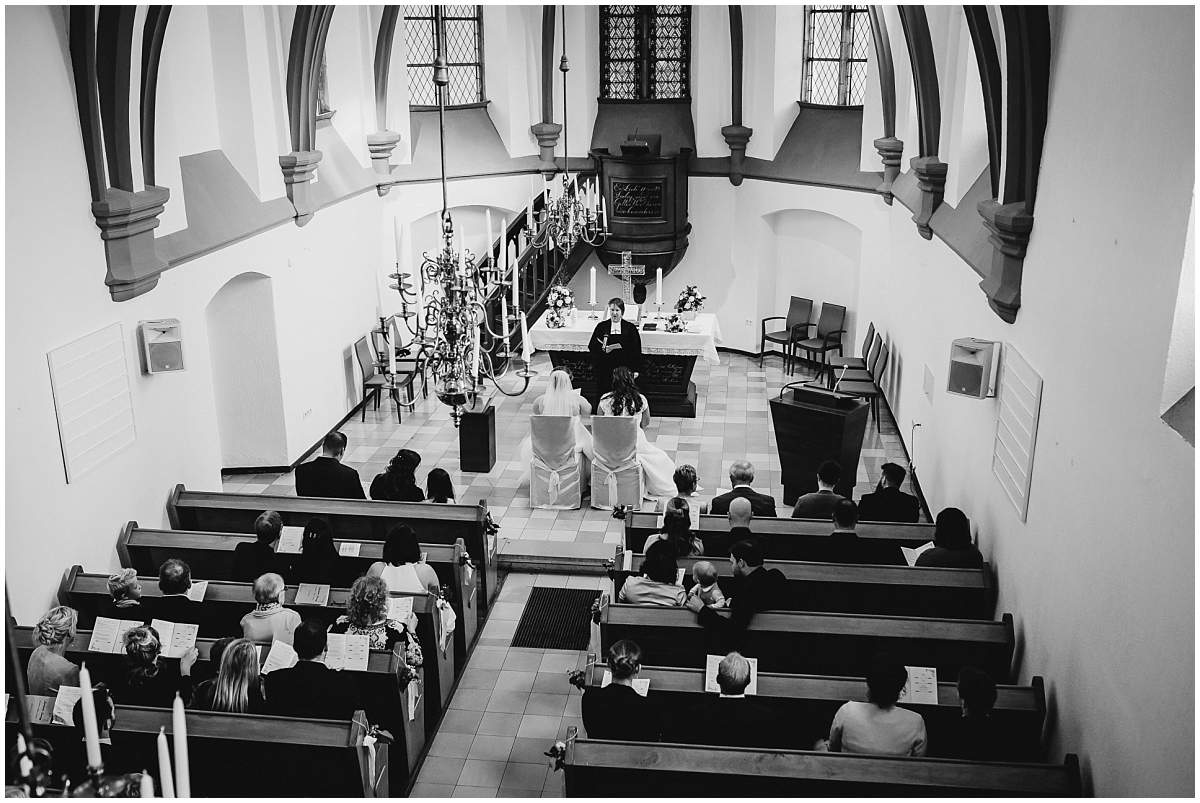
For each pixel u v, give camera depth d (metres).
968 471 8.42
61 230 7.30
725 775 4.85
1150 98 4.61
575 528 10.20
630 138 15.60
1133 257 4.75
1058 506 5.77
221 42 10.30
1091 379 5.29
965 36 9.30
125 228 7.94
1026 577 6.39
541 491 10.63
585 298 17.33
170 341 8.38
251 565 7.17
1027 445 6.50
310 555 6.89
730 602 6.46
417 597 6.93
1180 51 4.25
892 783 4.75
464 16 15.62
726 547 7.92
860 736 5.05
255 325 11.19
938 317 10.01
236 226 10.12
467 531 8.42
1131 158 4.86
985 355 7.44
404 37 14.23
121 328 8.09
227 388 11.44
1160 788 4.02
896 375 12.63
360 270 13.63
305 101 11.41
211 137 10.46
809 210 15.07
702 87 15.91
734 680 5.29
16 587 6.81
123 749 5.21
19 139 6.82
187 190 9.66
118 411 8.05
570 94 16.34
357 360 13.45
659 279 13.32
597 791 5.02
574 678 6.14
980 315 8.15
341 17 13.03
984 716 5.20
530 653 8.09
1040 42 6.35
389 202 14.48
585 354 13.55
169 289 8.91
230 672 5.38
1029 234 6.74
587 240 14.28
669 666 6.43
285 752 5.18
